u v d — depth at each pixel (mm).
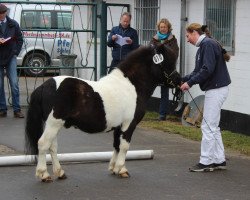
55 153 7352
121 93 7258
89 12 16188
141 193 6875
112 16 15070
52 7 20250
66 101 6961
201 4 11828
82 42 16703
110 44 12367
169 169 8094
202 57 7754
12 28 11711
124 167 7566
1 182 7234
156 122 11844
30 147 7145
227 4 11086
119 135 7527
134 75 7410
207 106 7863
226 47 11156
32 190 6902
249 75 10586
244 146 9695
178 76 7691
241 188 7176
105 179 7477
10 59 11820
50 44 20156
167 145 9773
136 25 14047
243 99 10750
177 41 12383
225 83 7816
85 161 8359
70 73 15805
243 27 10695
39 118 7082
